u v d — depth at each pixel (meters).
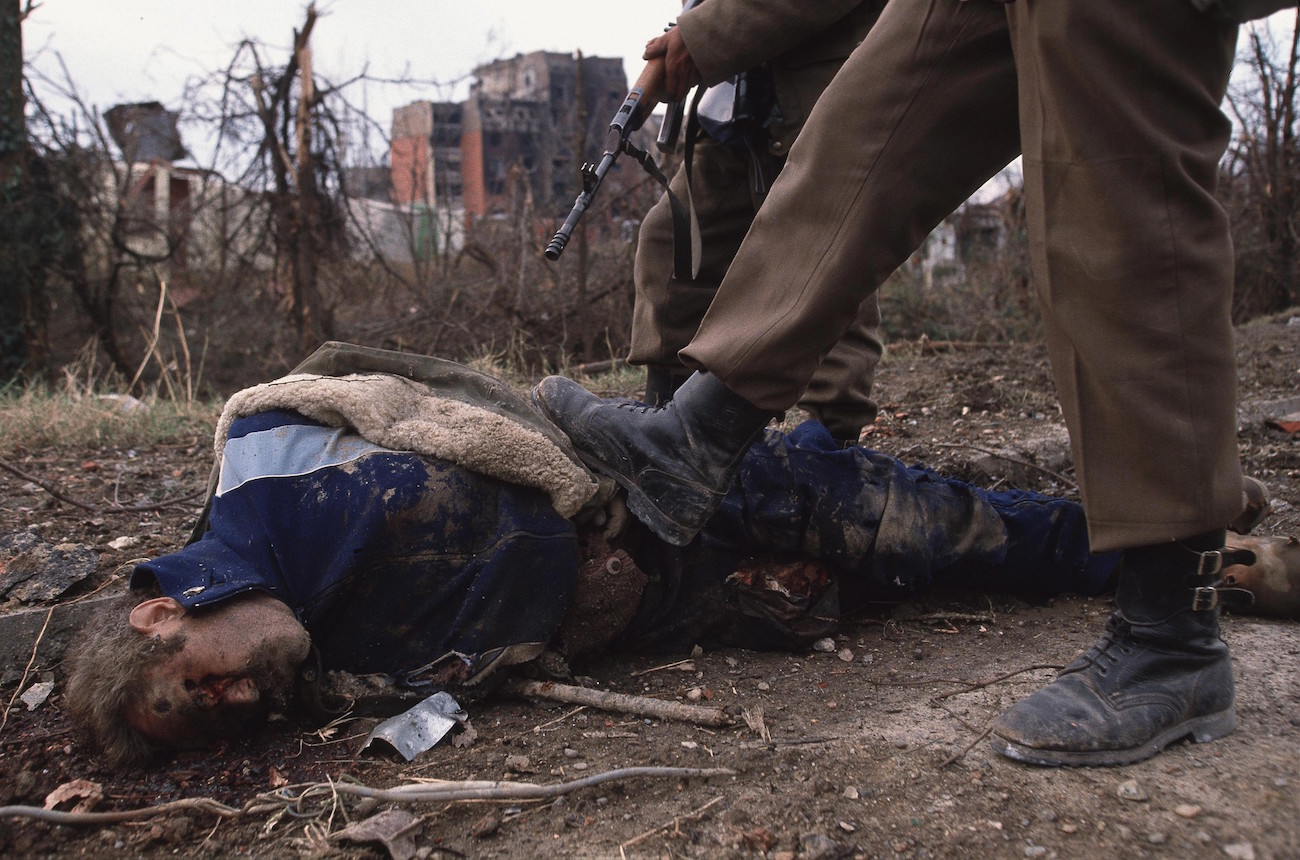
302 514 1.97
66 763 1.97
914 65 1.84
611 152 2.36
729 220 2.73
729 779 1.80
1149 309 1.63
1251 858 1.45
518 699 2.15
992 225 10.30
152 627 1.85
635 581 2.20
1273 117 10.72
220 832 1.74
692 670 2.30
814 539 2.28
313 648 1.98
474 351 7.87
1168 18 1.59
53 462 4.18
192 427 4.91
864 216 1.88
